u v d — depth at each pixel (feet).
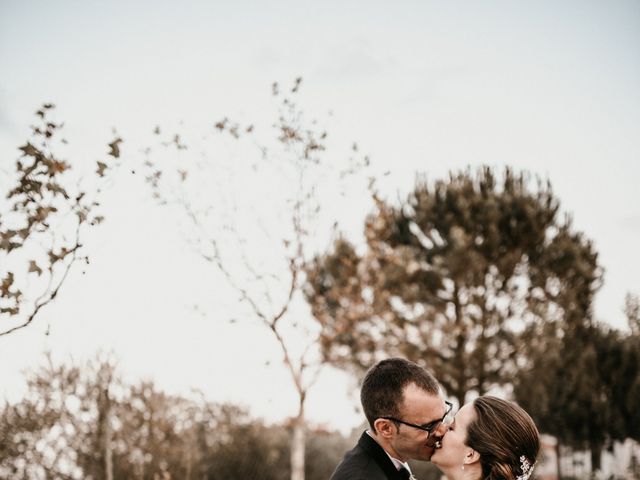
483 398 9.26
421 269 35.94
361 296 27.58
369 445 9.02
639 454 45.42
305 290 25.00
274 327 22.12
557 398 44.52
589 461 45.75
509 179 38.75
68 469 27.40
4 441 25.80
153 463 31.94
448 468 8.93
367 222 27.32
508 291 36.86
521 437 8.70
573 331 39.58
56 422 26.53
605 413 43.83
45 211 10.36
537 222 36.68
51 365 26.27
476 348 34.63
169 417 34.09
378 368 9.18
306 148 22.22
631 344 44.80
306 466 45.88
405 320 32.91
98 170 11.05
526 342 35.58
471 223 36.60
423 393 8.85
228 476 42.39
